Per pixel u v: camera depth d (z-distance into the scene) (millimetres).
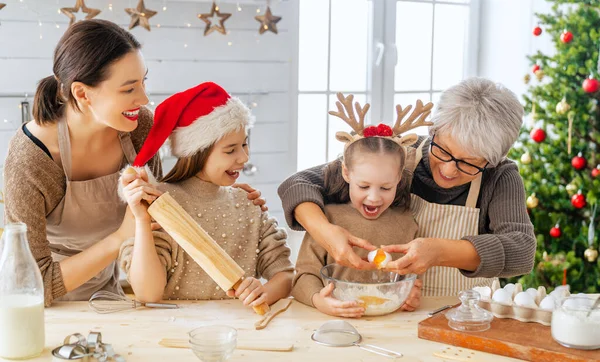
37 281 1398
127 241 1719
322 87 3877
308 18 3775
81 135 1792
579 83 3365
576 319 1353
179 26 3398
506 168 1873
